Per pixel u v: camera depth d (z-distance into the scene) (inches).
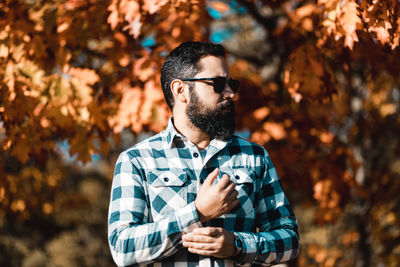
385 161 266.4
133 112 137.9
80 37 145.6
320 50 145.3
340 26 117.4
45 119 138.0
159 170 72.4
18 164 288.5
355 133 240.7
